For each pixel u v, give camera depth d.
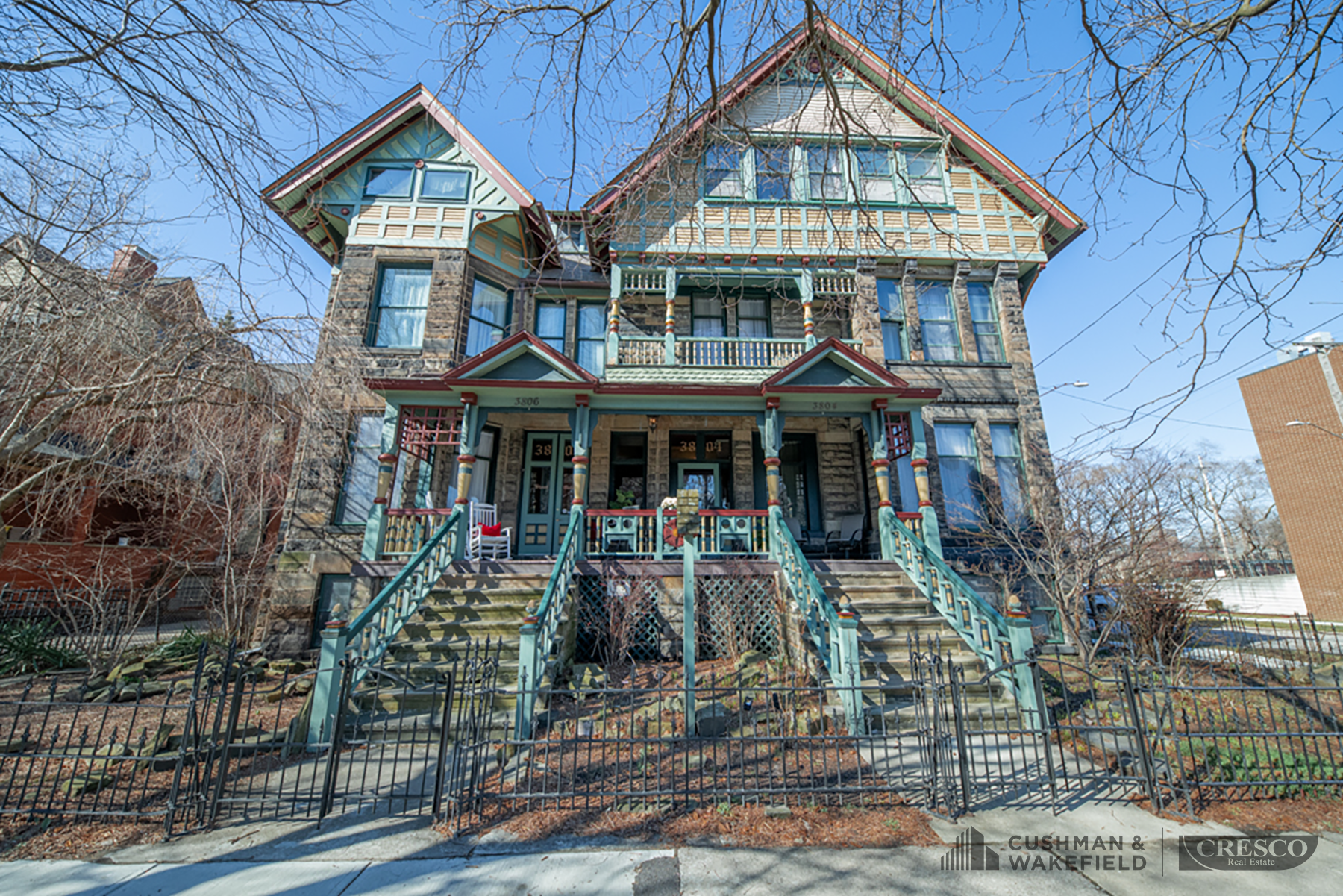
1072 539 9.28
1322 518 20.47
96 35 4.26
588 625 9.25
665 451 13.99
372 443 11.90
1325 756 5.23
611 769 5.21
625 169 5.96
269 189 12.43
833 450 13.89
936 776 4.45
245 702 7.79
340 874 3.62
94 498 12.36
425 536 10.08
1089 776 4.79
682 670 8.30
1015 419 12.95
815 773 5.04
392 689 6.86
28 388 7.39
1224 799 4.54
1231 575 31.61
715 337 12.99
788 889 3.38
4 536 8.74
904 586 9.07
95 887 3.49
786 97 14.20
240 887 3.48
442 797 4.68
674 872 3.57
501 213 13.33
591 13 4.52
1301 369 21.30
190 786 4.33
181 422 9.54
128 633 11.03
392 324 12.77
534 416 13.76
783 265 13.70
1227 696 6.97
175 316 7.85
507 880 3.51
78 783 4.96
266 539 13.49
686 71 4.88
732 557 9.92
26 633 10.68
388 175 13.48
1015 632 6.73
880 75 6.08
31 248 6.63
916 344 13.34
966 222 14.02
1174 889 3.36
